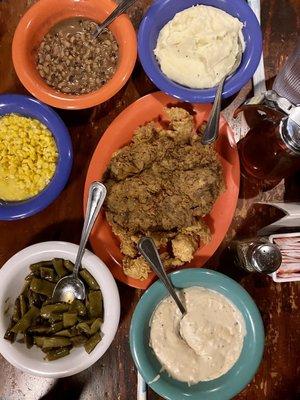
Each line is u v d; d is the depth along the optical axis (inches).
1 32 18.2
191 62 17.0
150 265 16.6
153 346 16.6
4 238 17.9
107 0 16.8
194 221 17.2
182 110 17.3
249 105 16.7
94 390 17.9
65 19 17.6
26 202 16.7
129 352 18.0
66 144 16.8
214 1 17.3
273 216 18.6
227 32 17.0
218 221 17.7
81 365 16.0
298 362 18.3
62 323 16.6
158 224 17.3
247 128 18.7
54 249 16.2
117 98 18.4
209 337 16.6
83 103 16.6
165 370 16.5
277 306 18.3
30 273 16.6
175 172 17.2
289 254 17.6
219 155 17.7
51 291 16.8
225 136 17.6
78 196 18.1
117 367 17.9
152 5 17.0
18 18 18.3
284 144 16.0
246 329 16.4
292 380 18.3
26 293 16.7
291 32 18.6
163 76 16.9
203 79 17.1
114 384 17.9
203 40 17.0
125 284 17.9
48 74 17.4
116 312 16.0
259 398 18.2
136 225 17.2
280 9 18.7
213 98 16.8
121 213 17.2
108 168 17.4
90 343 16.1
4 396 17.8
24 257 16.1
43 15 17.0
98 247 17.4
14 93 17.9
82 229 17.9
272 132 16.8
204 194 16.9
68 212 18.1
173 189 17.1
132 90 18.5
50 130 17.3
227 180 17.6
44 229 18.0
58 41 17.6
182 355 16.5
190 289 16.8
